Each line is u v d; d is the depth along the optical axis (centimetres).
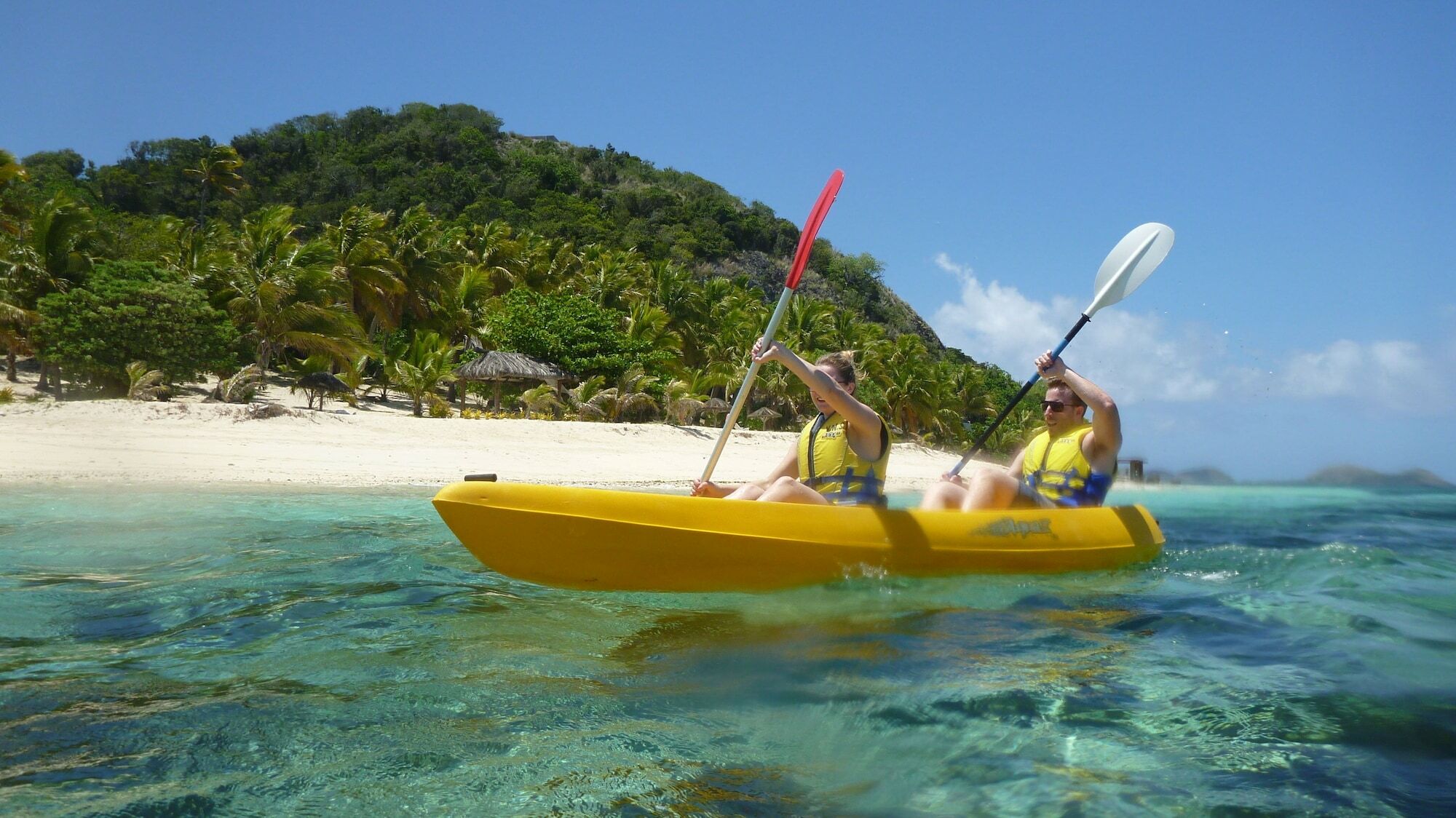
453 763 206
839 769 208
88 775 194
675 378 3269
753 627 343
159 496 859
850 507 405
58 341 1978
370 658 293
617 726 233
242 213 6328
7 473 966
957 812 184
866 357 4181
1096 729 235
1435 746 224
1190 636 338
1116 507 507
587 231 6906
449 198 7156
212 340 2128
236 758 206
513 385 2906
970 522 430
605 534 363
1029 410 5297
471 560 500
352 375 2373
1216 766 210
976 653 309
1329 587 443
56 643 309
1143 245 591
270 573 449
